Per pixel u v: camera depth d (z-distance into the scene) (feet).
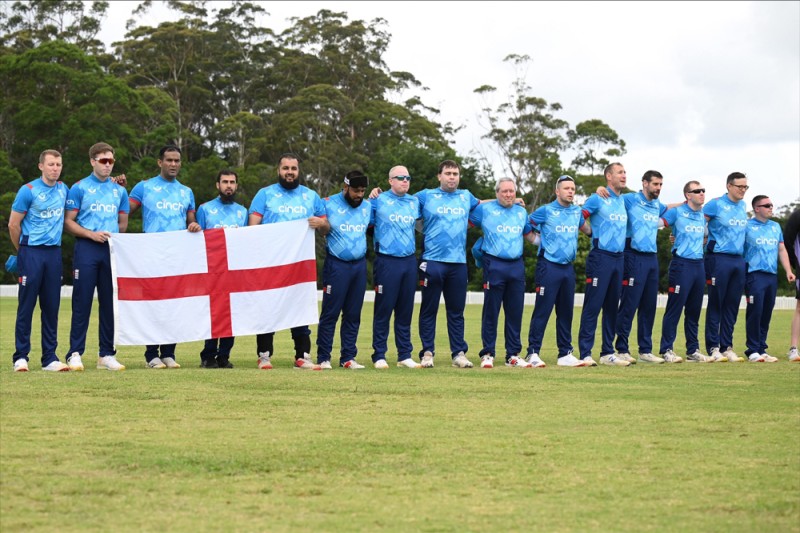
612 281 40.96
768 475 18.20
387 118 241.14
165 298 36.32
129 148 205.98
